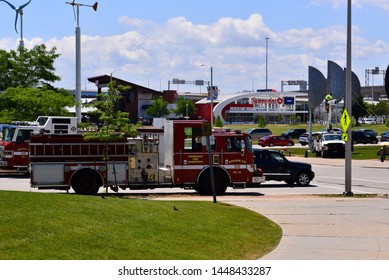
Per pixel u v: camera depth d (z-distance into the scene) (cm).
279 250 2286
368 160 8994
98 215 2286
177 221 2505
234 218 2838
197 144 4191
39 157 3894
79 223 2097
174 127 4144
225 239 2341
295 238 2545
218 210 3016
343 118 4306
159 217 2497
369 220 3047
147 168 4100
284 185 5284
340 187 5125
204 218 2702
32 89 7825
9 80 8388
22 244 1752
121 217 2344
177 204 3027
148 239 2095
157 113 19425
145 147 4091
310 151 11312
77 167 3944
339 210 3397
